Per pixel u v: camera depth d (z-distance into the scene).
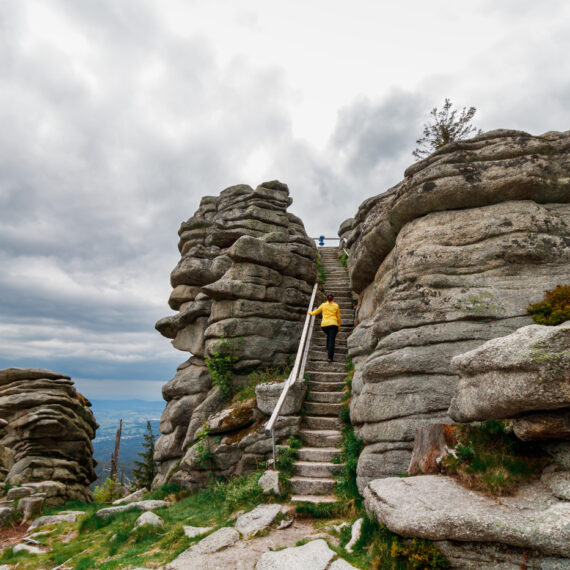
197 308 14.02
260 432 9.16
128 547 6.50
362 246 9.91
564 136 7.19
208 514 7.41
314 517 6.49
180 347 14.41
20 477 13.16
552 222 6.73
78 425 15.46
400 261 7.52
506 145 7.10
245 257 12.77
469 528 3.87
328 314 11.70
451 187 7.11
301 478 7.52
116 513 8.71
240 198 16.89
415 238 7.45
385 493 4.83
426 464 5.35
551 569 3.45
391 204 8.23
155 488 12.48
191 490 9.67
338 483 7.12
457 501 4.24
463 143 7.40
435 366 6.42
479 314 6.42
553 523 3.51
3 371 15.07
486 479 4.41
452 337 6.46
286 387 8.48
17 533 9.59
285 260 13.48
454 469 4.88
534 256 6.52
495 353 4.45
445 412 6.13
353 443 7.64
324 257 21.97
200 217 17.67
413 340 6.71
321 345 12.83
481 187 6.97
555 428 4.13
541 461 4.47
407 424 6.29
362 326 9.87
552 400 3.91
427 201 7.41
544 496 3.99
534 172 6.74
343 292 15.82
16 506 10.87
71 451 14.97
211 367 12.08
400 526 4.24
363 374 7.30
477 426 5.30
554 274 6.45
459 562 3.93
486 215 7.03
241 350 12.22
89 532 8.21
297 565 4.62
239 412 10.05
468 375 5.05
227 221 16.33
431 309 6.78
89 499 15.02
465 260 6.88
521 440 4.65
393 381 6.72
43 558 7.14
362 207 11.03
